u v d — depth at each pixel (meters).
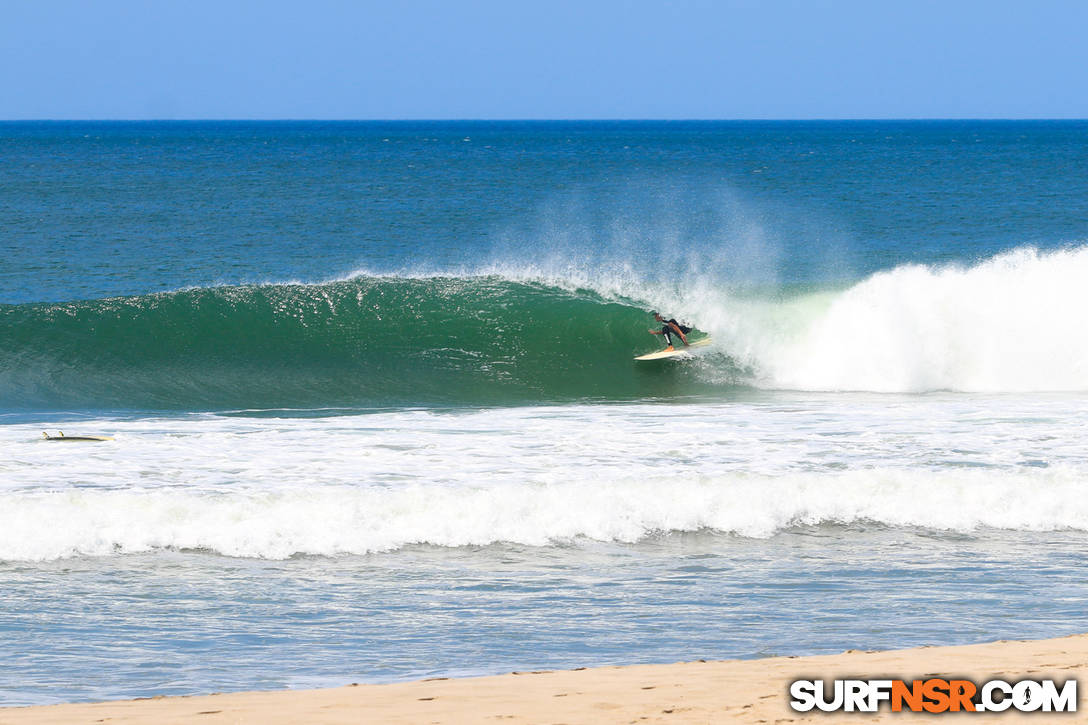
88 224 169.38
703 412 65.81
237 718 22.72
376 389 74.00
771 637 32.06
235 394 72.19
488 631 32.75
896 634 32.22
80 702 25.91
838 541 43.31
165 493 45.22
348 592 36.75
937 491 47.19
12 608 34.47
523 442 56.22
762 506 45.59
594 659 30.06
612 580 38.28
